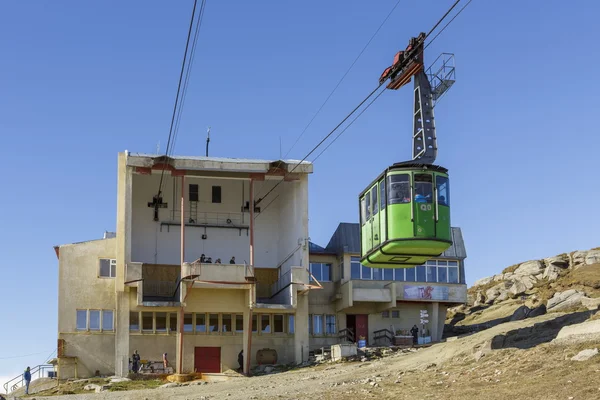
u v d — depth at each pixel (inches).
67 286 2377.0
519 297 2950.3
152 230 2544.3
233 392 1593.3
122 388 2033.7
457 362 1508.4
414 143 1587.1
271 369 2261.3
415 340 2556.6
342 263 2588.6
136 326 2341.3
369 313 2608.3
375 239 1605.6
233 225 2615.7
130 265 2293.3
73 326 2354.8
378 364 1823.3
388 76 1593.3
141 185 2566.4
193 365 2363.4
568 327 1441.9
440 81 1565.0
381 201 1579.7
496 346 1518.2
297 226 2432.3
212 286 2300.7
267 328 2427.4
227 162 2345.0
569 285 2689.5
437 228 1528.1
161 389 1808.6
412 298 2559.1
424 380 1393.9
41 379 2426.2
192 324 2390.5
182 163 2320.4
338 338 2581.2
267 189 2672.2
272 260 2630.4
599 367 1182.9
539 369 1267.2
